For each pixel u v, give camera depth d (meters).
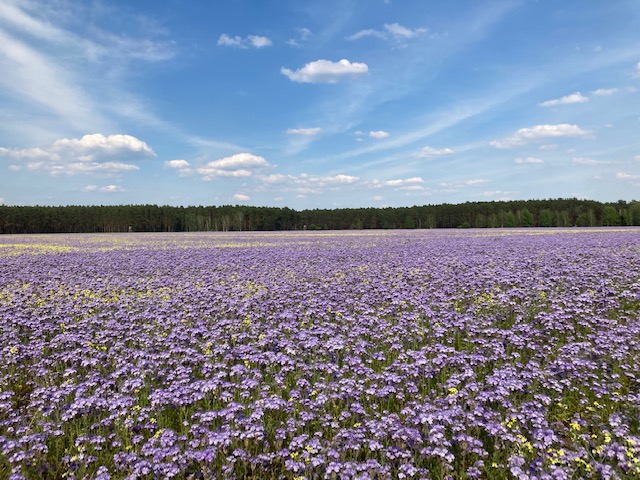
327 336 10.72
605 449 5.61
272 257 28.08
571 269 17.66
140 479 5.54
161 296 15.67
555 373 8.02
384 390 7.31
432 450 5.70
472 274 17.73
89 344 9.91
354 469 5.41
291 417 6.95
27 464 5.88
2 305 13.42
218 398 7.62
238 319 12.14
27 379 8.95
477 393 7.28
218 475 5.65
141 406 7.64
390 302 13.75
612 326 10.52
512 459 5.48
